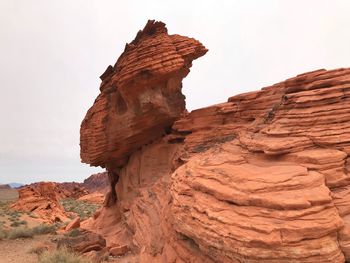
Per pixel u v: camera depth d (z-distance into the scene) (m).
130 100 18.61
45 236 23.17
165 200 13.95
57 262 13.35
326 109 9.35
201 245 8.31
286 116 10.17
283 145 8.87
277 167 8.53
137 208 17.30
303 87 11.01
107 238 19.97
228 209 7.84
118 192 23.22
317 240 6.41
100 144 21.03
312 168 8.22
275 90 13.72
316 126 9.31
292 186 7.47
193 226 8.59
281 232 6.56
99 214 27.19
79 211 48.53
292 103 10.40
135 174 20.50
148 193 16.98
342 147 8.64
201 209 8.49
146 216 15.26
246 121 14.67
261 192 7.57
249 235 6.76
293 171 8.00
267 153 9.06
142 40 18.67
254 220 7.04
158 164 18.91
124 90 18.33
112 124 20.39
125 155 21.94
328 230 6.52
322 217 6.72
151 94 18.11
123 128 19.70
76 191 82.69
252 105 14.49
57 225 29.64
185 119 17.89
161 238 12.16
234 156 10.32
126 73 17.78
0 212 36.56
